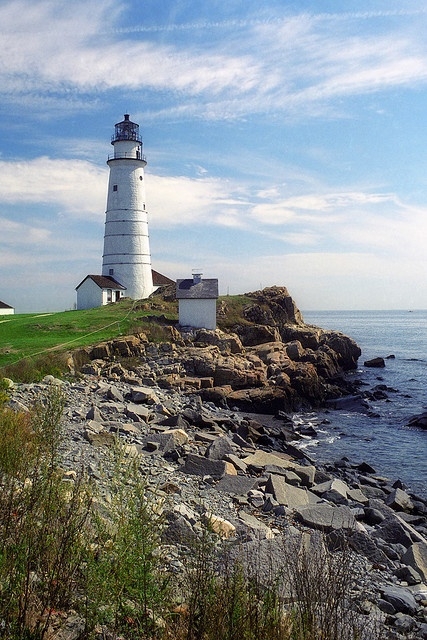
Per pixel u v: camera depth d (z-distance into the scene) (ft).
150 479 61.67
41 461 38.60
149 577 26.50
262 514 58.39
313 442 119.03
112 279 255.29
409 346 381.19
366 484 86.69
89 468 58.13
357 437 124.06
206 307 200.95
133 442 81.61
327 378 186.80
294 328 227.61
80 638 24.61
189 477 67.77
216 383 155.74
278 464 82.94
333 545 48.19
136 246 255.50
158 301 232.12
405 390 187.11
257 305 229.25
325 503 65.57
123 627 25.30
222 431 109.09
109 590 25.57
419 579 46.06
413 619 37.40
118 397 118.93
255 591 27.27
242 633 23.86
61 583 26.25
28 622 24.13
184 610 26.78
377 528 58.18
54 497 30.17
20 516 28.50
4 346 157.89
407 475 95.09
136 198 255.29
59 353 148.15
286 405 151.74
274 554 41.06
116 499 30.60
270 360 172.86
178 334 185.78
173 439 83.46
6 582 24.70
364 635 30.94
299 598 28.02
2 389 99.09
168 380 149.28
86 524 31.37
